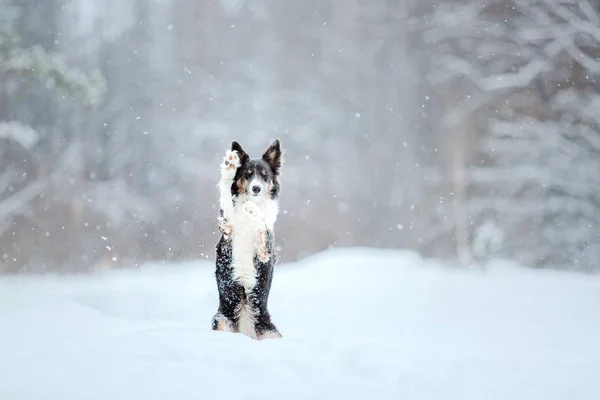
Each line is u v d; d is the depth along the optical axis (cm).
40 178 3738
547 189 3516
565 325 1142
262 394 556
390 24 5334
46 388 547
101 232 3922
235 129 4888
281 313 1409
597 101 3484
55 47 4056
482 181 3838
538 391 608
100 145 4341
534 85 3878
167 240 4203
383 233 4778
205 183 4544
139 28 5066
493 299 1648
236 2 5509
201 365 618
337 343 816
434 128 4666
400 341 933
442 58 4350
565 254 3416
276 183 877
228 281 839
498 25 4144
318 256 2761
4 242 3622
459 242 4019
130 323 941
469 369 684
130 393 540
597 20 3659
